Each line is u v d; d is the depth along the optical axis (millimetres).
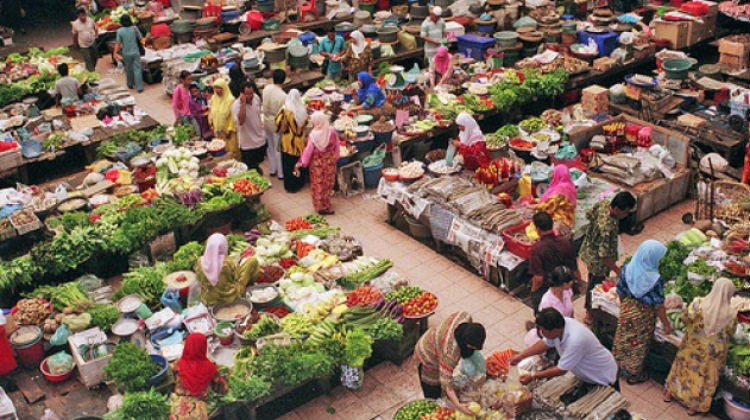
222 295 9578
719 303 7660
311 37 17953
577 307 10156
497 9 19047
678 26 17500
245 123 13391
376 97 14156
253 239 11227
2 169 13141
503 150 13047
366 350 8711
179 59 17766
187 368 7672
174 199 11773
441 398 7762
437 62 15273
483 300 10461
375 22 19875
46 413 8078
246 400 8109
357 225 12414
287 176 13359
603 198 11578
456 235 10930
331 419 8617
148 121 14945
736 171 12344
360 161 13273
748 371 8047
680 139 12430
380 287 9883
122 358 8266
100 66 19906
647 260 8141
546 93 15180
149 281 9836
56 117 15078
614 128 12906
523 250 10203
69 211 11719
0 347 8625
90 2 21453
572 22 17734
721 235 10703
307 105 14602
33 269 10398
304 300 9664
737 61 15852
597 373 7191
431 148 14117
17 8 23141
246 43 19188
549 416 6969
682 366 8250
